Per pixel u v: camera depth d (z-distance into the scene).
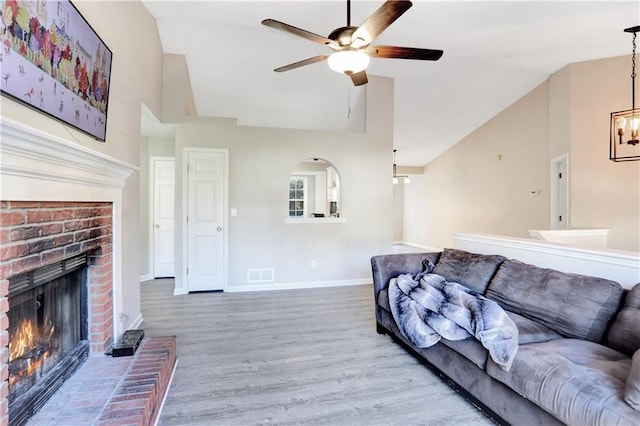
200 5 3.27
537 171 5.34
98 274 2.14
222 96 5.19
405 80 5.07
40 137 1.30
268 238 4.57
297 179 8.96
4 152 1.19
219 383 2.17
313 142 4.73
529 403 1.54
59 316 1.84
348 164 4.89
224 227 4.41
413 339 2.29
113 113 2.46
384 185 5.05
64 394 1.64
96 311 2.12
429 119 6.36
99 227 2.12
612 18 3.11
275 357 2.55
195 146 4.30
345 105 5.52
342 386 2.15
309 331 3.09
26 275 1.48
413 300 2.45
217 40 4.05
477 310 1.99
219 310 3.67
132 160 2.94
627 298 1.75
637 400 1.15
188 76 4.63
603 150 4.24
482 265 2.60
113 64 2.45
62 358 1.85
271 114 5.74
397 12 1.88
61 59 1.64
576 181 4.43
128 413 1.49
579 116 4.41
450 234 7.83
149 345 2.23
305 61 2.58
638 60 4.00
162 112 4.23
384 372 2.34
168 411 1.87
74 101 1.79
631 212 4.07
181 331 3.06
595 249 2.24
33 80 1.42
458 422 1.80
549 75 4.97
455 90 5.37
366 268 4.98
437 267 2.98
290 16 3.39
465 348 1.92
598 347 1.67
